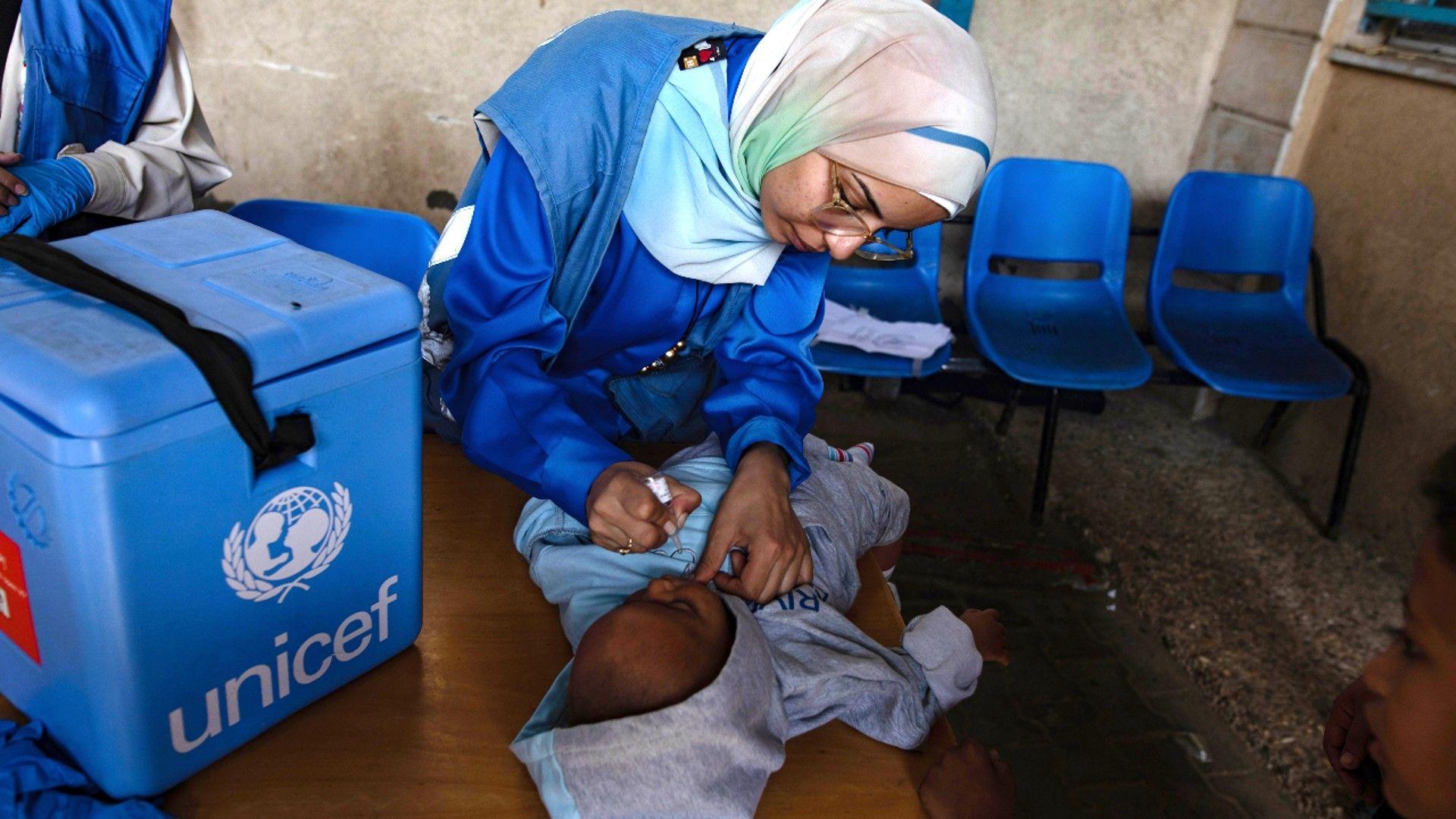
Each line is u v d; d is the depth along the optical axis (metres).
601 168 1.15
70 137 1.75
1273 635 2.56
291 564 0.82
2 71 1.70
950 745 0.98
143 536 0.70
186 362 0.68
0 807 0.76
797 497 1.18
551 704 0.91
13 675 0.82
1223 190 3.18
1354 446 2.94
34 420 0.65
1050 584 2.71
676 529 1.03
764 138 1.08
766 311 1.34
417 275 1.73
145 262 0.81
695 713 0.80
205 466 0.72
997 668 2.38
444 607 1.06
